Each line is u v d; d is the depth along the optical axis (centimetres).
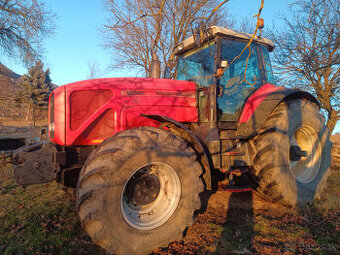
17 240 238
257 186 323
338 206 333
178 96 312
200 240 241
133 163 213
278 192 308
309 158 369
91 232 199
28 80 3134
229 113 339
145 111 289
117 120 274
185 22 864
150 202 238
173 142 237
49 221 279
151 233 219
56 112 261
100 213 198
